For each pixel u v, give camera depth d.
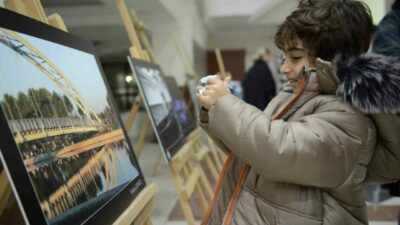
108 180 0.77
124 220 0.75
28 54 0.63
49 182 0.56
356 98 0.68
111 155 0.84
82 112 0.76
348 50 0.73
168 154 1.50
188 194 1.51
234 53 10.61
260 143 0.69
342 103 0.72
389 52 1.45
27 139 0.54
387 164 0.88
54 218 0.55
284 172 0.69
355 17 0.74
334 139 0.69
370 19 0.78
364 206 0.84
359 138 0.71
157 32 5.62
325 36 0.73
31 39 0.66
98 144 0.79
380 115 0.75
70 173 0.63
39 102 0.61
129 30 1.96
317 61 0.72
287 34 0.79
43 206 0.53
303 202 0.74
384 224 2.36
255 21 8.48
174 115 2.02
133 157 0.99
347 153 0.69
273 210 0.76
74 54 0.83
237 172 0.91
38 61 0.65
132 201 0.85
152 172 3.76
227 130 0.73
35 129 0.57
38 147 0.56
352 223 0.78
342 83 0.70
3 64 0.55
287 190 0.75
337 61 0.72
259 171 0.72
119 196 0.79
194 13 6.76
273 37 0.94
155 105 1.67
